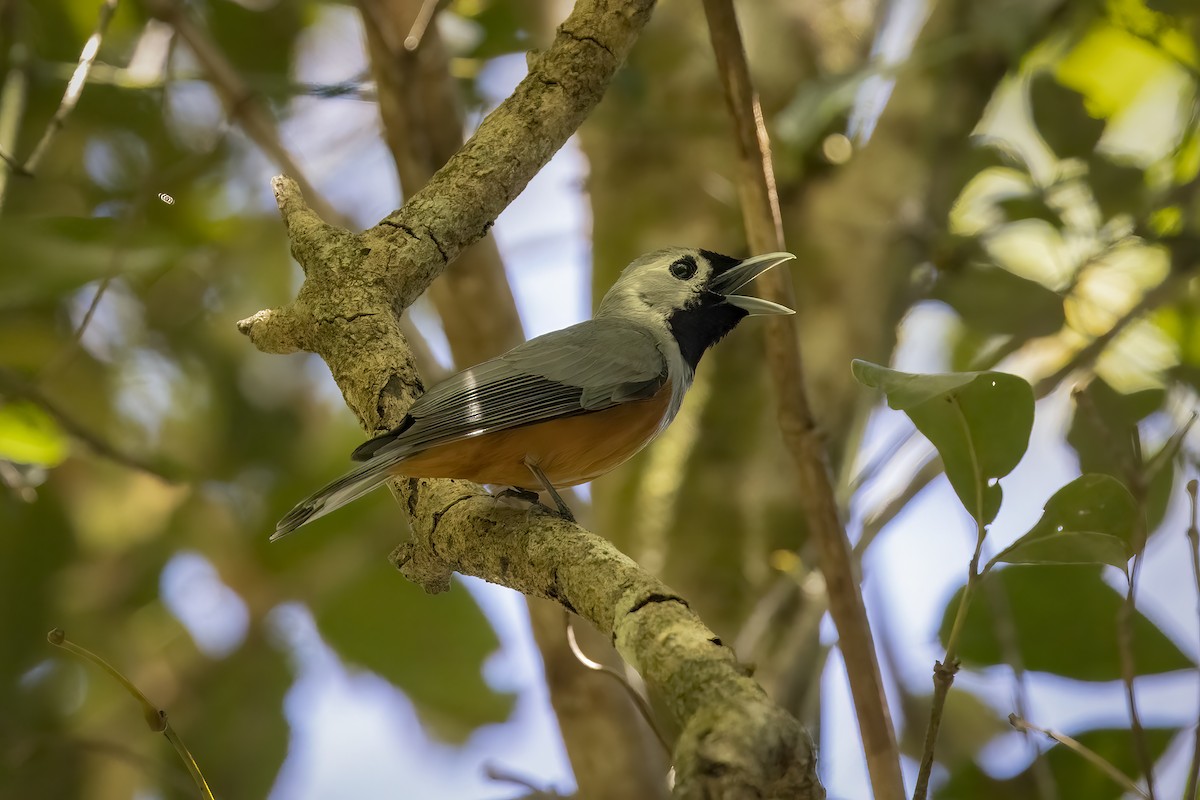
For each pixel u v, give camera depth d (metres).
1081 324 11.45
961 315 11.30
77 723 13.13
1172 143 11.74
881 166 11.65
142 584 13.70
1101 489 6.21
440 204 7.56
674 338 9.71
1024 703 8.20
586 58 7.59
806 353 11.19
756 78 12.27
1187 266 10.12
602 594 5.69
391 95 9.95
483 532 6.68
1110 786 8.93
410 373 7.39
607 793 9.67
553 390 8.21
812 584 9.97
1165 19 11.36
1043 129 11.18
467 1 12.77
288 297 14.30
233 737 13.36
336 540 13.69
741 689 4.70
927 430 6.38
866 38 12.68
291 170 11.27
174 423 13.99
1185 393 10.59
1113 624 8.91
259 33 14.23
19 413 10.40
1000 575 9.05
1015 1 10.90
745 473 11.48
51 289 9.46
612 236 12.59
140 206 10.26
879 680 7.86
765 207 8.31
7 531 12.95
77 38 13.33
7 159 9.03
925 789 5.83
